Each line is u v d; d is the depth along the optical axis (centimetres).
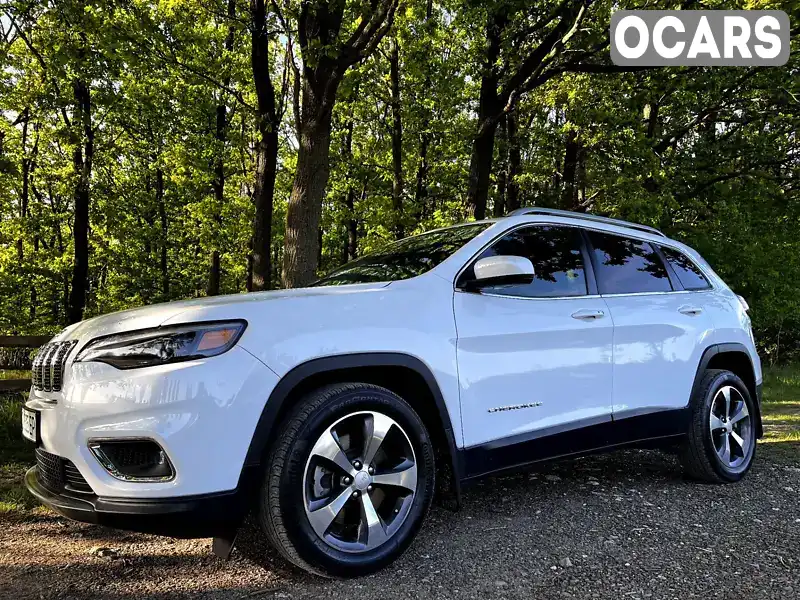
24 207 2373
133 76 1642
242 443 222
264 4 938
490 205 1900
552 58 948
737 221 1530
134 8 884
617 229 393
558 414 316
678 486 386
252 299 251
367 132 2103
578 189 1583
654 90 1247
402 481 257
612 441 341
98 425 222
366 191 2205
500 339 296
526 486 386
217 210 1955
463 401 280
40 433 252
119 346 229
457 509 277
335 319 254
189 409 215
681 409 377
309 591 234
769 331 2116
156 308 248
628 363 350
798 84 1324
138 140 2134
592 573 250
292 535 228
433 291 288
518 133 1677
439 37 1316
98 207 2317
